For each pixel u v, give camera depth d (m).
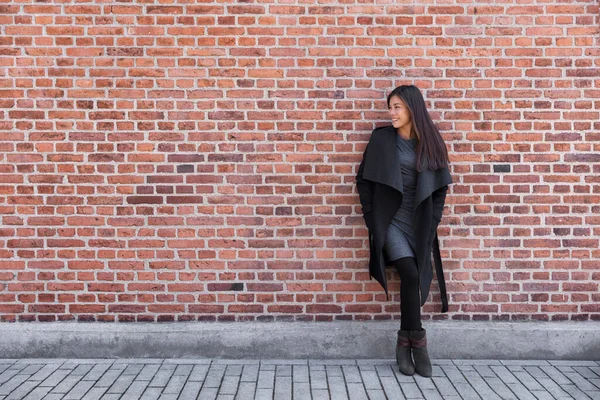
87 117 4.58
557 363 4.49
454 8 4.57
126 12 4.55
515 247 4.64
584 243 4.63
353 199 4.64
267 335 4.59
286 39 4.58
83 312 4.64
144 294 4.65
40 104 4.57
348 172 4.63
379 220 4.26
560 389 3.98
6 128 4.57
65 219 4.61
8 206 4.60
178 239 4.64
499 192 4.63
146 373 4.27
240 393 3.91
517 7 4.57
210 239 4.64
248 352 4.60
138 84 4.58
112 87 4.58
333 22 4.58
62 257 4.63
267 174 4.63
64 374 4.24
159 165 4.61
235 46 4.58
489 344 4.58
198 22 4.57
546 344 4.57
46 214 4.61
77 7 4.54
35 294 4.63
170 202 4.63
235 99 4.60
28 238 4.61
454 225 4.65
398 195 4.27
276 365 4.46
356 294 4.66
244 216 4.64
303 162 4.63
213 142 4.61
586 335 4.55
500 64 4.59
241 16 4.57
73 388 3.98
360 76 4.60
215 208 4.63
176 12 4.56
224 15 4.56
